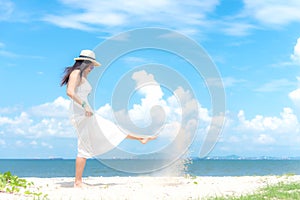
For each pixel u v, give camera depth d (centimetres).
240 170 5728
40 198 739
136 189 860
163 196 782
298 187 832
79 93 887
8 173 896
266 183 948
